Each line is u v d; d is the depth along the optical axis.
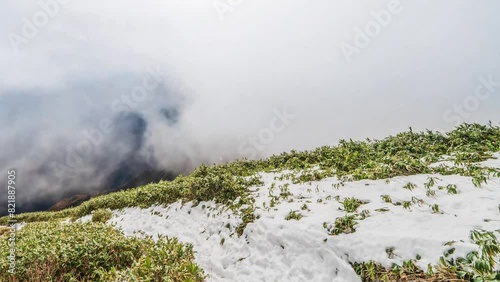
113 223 13.22
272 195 9.20
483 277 3.44
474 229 4.38
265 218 7.63
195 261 7.34
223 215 9.15
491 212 4.99
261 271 6.07
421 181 7.23
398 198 6.66
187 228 9.79
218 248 7.70
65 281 5.54
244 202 9.25
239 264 6.63
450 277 3.73
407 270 4.17
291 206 7.96
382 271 4.44
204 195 11.23
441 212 5.53
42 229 11.77
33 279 5.36
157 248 6.73
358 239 5.28
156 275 5.27
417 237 4.62
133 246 6.85
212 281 6.28
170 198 12.84
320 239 5.79
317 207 7.45
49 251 6.26
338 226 5.93
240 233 7.72
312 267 5.42
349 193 7.75
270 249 6.50
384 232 5.24
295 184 9.86
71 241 7.16
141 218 12.47
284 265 5.88
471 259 3.78
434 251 4.25
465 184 6.48
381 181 7.99
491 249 3.73
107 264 6.05
